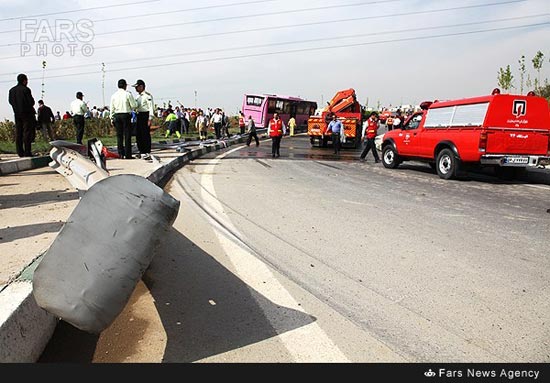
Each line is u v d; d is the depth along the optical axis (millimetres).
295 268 4238
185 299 3473
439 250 4957
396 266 4375
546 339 2994
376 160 15914
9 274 3166
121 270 2162
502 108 10773
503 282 4020
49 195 6406
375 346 2848
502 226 6242
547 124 11195
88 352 2688
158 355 2684
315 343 2865
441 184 10672
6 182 7555
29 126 10297
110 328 2984
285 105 40094
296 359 2680
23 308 2486
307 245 5004
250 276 3990
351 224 6066
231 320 3154
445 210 7305
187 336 2914
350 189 9250
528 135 10961
